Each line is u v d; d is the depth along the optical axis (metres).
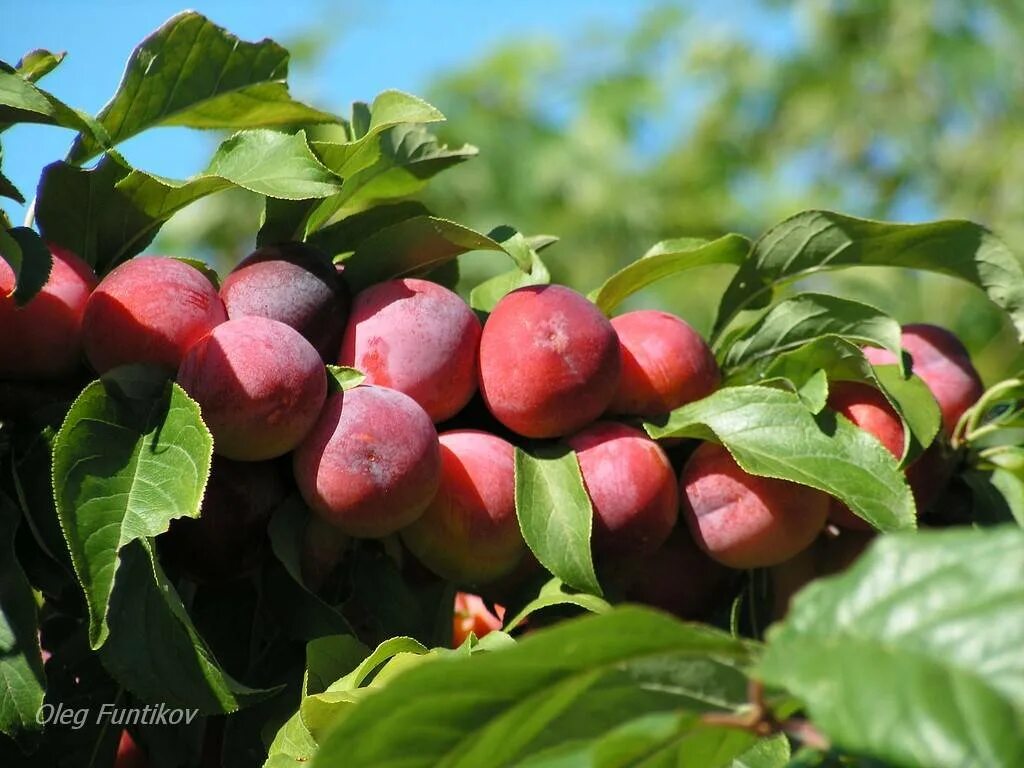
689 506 0.78
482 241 0.77
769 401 0.78
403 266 0.79
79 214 0.76
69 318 0.74
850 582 0.60
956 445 0.82
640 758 0.63
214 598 0.75
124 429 0.71
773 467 0.76
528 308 0.76
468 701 0.61
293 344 0.73
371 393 0.74
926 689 0.57
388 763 0.61
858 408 0.79
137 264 0.74
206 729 0.76
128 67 0.79
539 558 0.74
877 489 0.76
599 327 0.76
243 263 0.77
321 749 0.60
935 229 0.80
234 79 0.82
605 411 0.79
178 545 0.73
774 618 0.80
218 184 0.76
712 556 0.78
